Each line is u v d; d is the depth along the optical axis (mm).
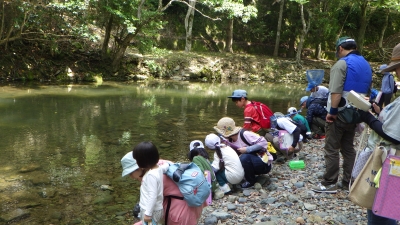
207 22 24938
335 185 4379
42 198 4387
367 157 2777
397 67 2494
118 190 4715
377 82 20781
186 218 2852
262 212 3936
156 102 12086
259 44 26250
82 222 3832
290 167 5523
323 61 24953
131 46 19406
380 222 2621
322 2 23297
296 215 3797
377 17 26500
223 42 25281
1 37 15266
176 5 23984
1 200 4273
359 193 2580
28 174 5168
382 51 24656
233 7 18219
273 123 5570
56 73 16297
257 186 4727
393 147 2477
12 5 14289
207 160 4254
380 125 2533
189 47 22344
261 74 21562
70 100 11656
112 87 15375
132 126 8453
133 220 3902
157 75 19359
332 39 25141
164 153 6430
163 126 8570
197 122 9141
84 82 16438
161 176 2750
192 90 15797
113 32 19734
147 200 2678
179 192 2871
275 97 14711
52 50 16203
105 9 15766
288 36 26266
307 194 4320
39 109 9969
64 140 7031
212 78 20438
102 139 7223
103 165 5684
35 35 16188
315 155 6312
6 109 9758
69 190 4656
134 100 12297
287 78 21641
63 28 15195
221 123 4859
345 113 3873
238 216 3855
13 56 15633
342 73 3707
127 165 2840
